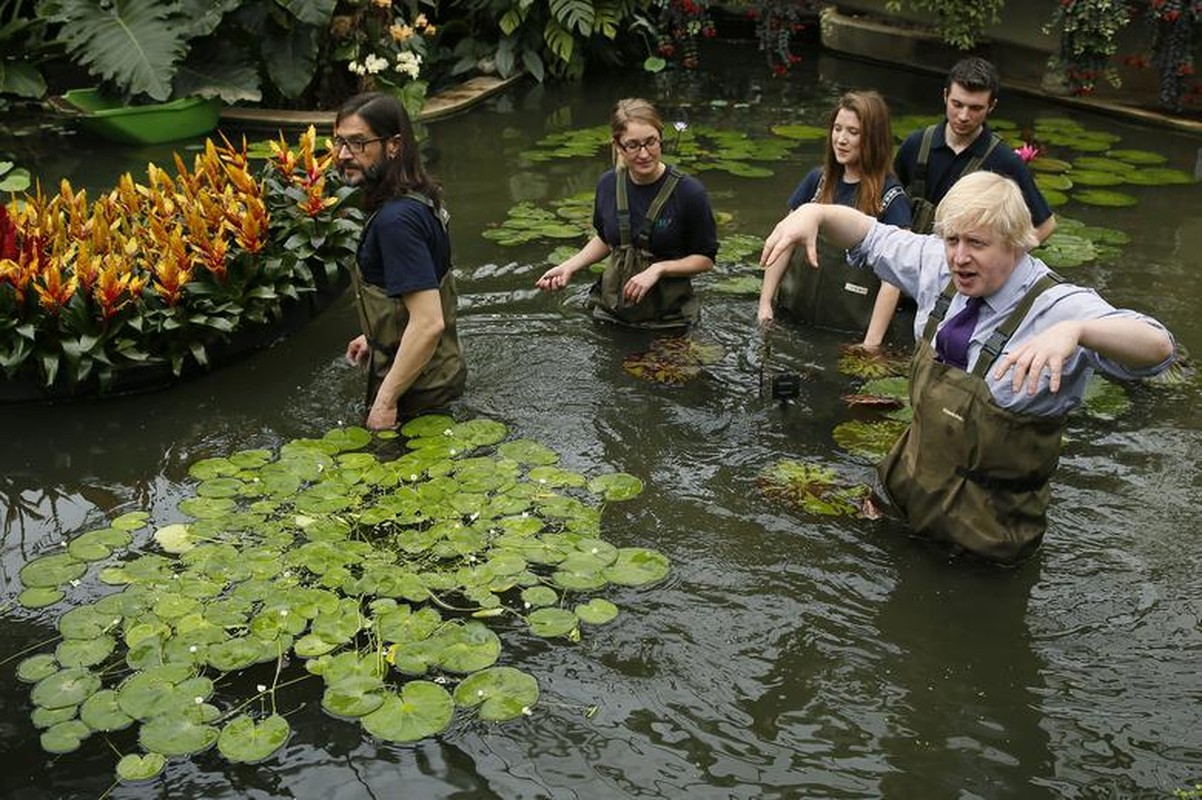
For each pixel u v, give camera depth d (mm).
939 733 2559
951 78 4422
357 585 3000
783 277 4680
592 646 2824
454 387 3957
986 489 3041
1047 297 2818
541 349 4363
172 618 2865
